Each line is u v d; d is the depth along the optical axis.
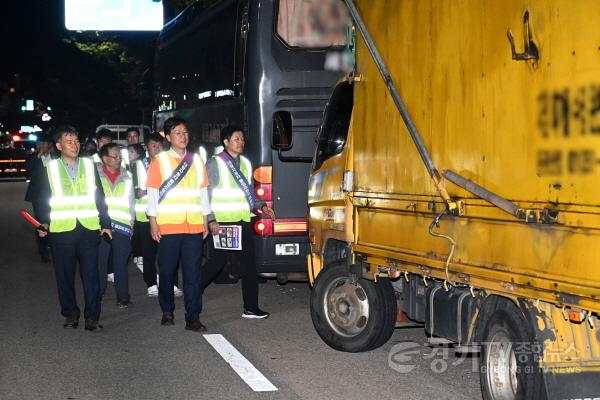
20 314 10.50
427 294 7.30
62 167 9.40
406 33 7.09
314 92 11.30
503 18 5.87
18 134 55.38
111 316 10.38
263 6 11.26
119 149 10.99
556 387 5.61
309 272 9.31
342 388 7.25
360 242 8.01
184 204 9.40
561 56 5.33
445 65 6.54
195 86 14.62
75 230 9.41
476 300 6.52
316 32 11.31
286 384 7.37
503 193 5.88
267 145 11.23
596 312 5.15
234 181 9.92
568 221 5.29
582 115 5.17
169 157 9.39
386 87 7.48
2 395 7.10
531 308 5.76
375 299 8.23
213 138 13.27
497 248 5.99
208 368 7.92
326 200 8.83
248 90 11.31
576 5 5.20
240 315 10.40
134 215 11.15
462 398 6.96
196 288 9.49
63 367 7.98
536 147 5.55
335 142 8.86
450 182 6.50
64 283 9.55
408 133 7.12
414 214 7.07
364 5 7.82
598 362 5.62
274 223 11.17
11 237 19.19
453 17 6.44
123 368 7.93
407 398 6.96
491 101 6.00
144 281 12.18
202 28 14.16
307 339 9.09
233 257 12.13
